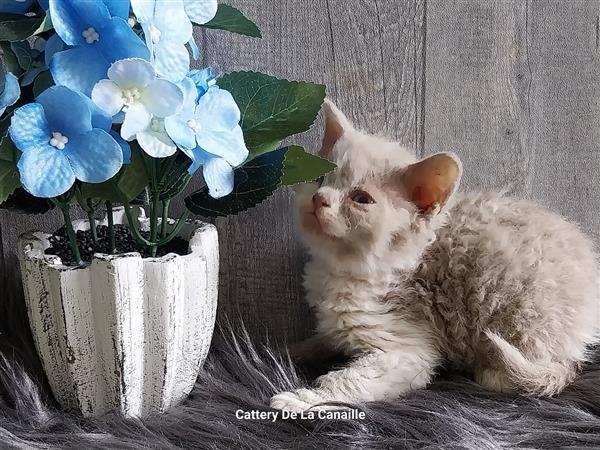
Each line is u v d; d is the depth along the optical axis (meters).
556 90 0.60
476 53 0.59
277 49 0.58
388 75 0.59
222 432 0.46
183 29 0.41
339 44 0.58
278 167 0.46
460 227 0.53
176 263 0.44
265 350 0.56
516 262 0.51
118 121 0.40
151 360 0.45
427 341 0.53
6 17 0.42
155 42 0.40
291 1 0.57
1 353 0.51
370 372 0.50
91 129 0.39
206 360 0.54
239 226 0.60
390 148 0.52
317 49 0.58
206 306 0.48
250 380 0.52
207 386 0.51
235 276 0.61
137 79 0.39
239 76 0.47
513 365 0.49
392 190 0.49
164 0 0.41
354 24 0.58
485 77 0.60
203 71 0.46
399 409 0.47
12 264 0.58
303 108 0.47
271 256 0.61
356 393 0.49
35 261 0.44
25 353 0.53
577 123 0.61
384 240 0.49
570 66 0.60
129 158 0.41
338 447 0.44
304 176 0.48
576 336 0.51
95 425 0.46
